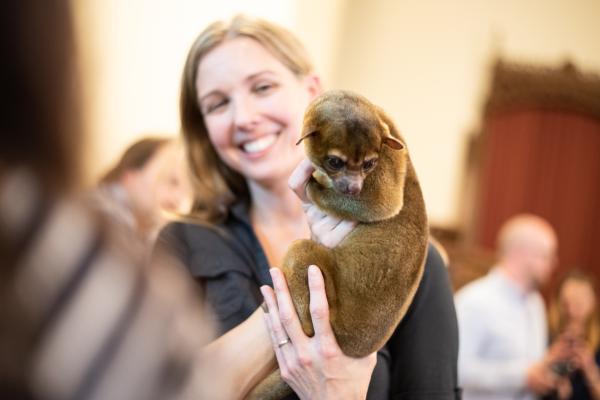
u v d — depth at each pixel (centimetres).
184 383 75
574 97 826
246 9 554
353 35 851
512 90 821
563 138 827
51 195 71
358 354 176
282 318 174
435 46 844
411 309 205
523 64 826
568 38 851
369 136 170
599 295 811
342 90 184
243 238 219
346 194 172
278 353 176
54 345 68
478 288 470
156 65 433
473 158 816
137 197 317
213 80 217
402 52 848
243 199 233
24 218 70
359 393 177
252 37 220
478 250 768
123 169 317
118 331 71
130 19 384
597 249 835
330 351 171
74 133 71
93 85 73
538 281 468
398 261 176
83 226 74
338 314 175
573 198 830
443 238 793
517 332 449
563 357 431
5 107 67
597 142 833
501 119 822
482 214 812
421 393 199
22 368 66
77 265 71
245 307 201
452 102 838
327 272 178
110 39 352
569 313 493
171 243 213
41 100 68
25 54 67
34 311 68
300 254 180
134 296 74
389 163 176
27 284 68
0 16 65
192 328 81
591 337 490
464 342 448
